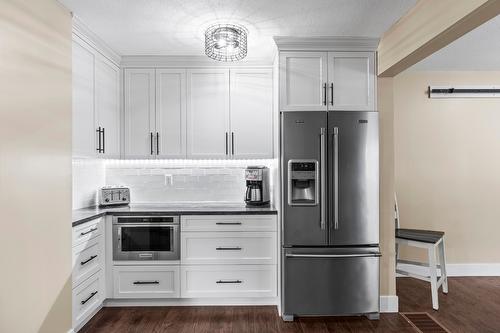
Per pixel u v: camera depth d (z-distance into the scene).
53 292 2.28
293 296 2.97
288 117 2.97
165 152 3.58
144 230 3.17
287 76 3.07
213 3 2.38
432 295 3.24
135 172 3.87
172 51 3.39
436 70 4.11
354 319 3.02
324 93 3.06
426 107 4.14
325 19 2.65
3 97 1.84
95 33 2.92
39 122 2.15
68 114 2.48
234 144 3.59
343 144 2.97
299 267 2.97
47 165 2.23
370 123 2.98
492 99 4.12
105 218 3.14
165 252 3.18
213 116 3.60
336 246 2.98
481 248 4.14
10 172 1.90
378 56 3.13
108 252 3.15
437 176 4.14
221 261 3.19
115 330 2.77
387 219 3.17
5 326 1.85
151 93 3.58
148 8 2.46
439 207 4.15
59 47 2.37
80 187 3.29
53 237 2.29
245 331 2.77
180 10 2.49
